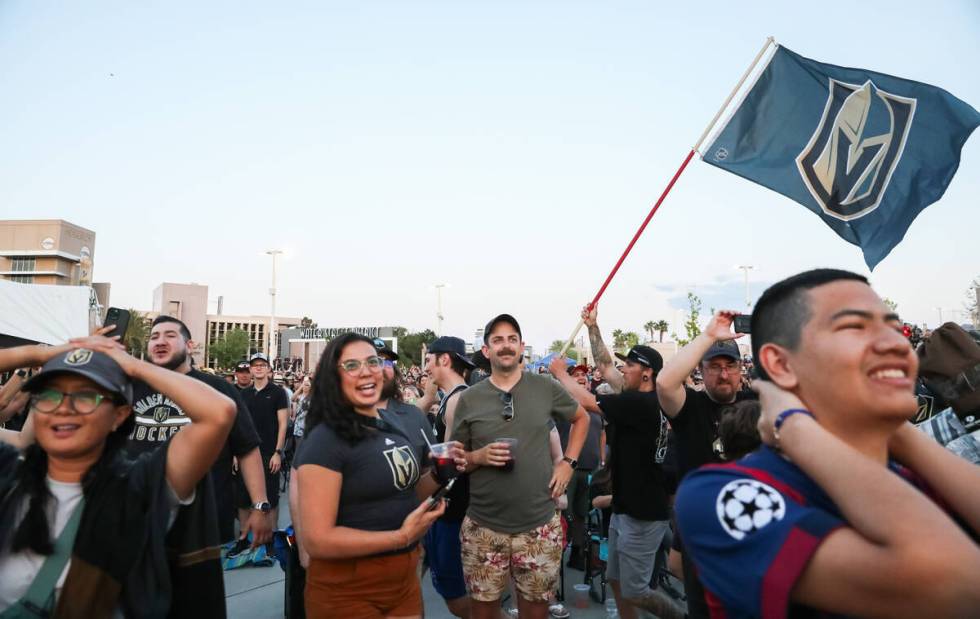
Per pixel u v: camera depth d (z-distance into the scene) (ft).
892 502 3.21
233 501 15.34
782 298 4.37
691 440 11.16
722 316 10.27
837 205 15.49
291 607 13.41
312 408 9.56
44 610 6.26
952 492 4.30
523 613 12.71
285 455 35.45
